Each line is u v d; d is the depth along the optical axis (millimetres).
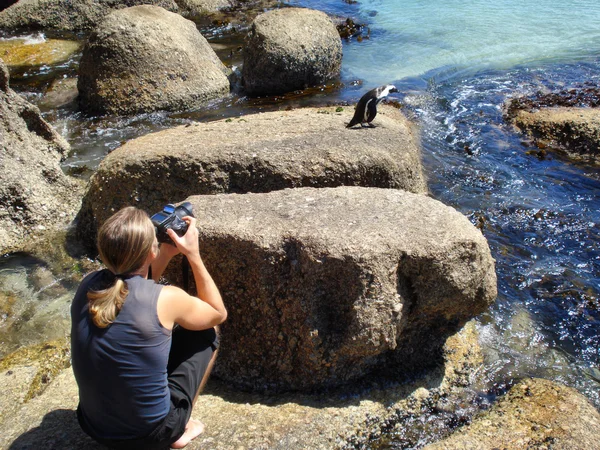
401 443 3625
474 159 7535
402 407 3797
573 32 12203
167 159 5375
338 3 15992
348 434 3566
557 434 3514
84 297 2779
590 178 7082
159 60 9266
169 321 2818
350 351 3695
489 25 12938
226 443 3340
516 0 14820
